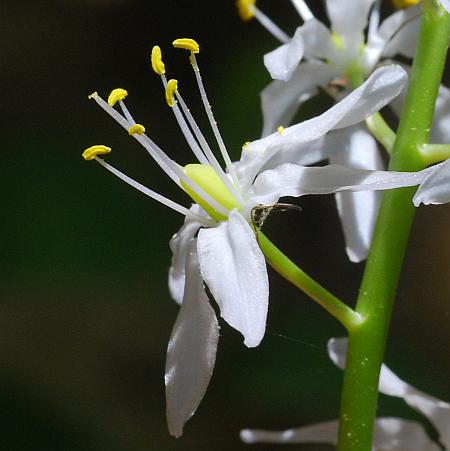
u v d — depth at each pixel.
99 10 0.23
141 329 0.20
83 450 0.19
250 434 0.14
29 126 0.22
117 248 0.20
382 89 0.13
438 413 0.14
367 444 0.13
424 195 0.12
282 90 0.15
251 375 0.19
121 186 0.20
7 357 0.20
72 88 0.23
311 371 0.19
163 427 0.20
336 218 0.21
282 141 0.13
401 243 0.13
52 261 0.20
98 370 0.20
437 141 0.15
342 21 0.15
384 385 0.14
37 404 0.20
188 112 0.13
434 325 0.21
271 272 0.20
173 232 0.20
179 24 0.22
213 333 0.13
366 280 0.13
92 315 0.20
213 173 0.13
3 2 0.23
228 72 0.21
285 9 0.22
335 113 0.13
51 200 0.20
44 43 0.23
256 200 0.13
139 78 0.23
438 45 0.13
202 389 0.13
